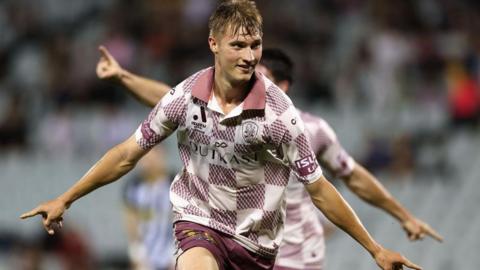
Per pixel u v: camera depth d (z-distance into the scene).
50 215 16.61
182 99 16.48
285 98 16.44
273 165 16.78
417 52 53.91
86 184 16.89
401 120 49.72
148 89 21.00
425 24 55.84
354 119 50.00
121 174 17.06
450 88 50.88
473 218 43.91
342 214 16.69
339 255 41.06
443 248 41.91
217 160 16.69
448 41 54.66
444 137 48.69
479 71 52.28
